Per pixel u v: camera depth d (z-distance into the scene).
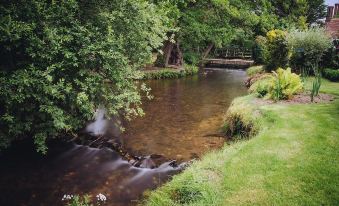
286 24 39.81
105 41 7.85
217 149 9.59
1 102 7.42
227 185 6.03
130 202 6.90
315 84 11.59
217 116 13.30
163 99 16.66
